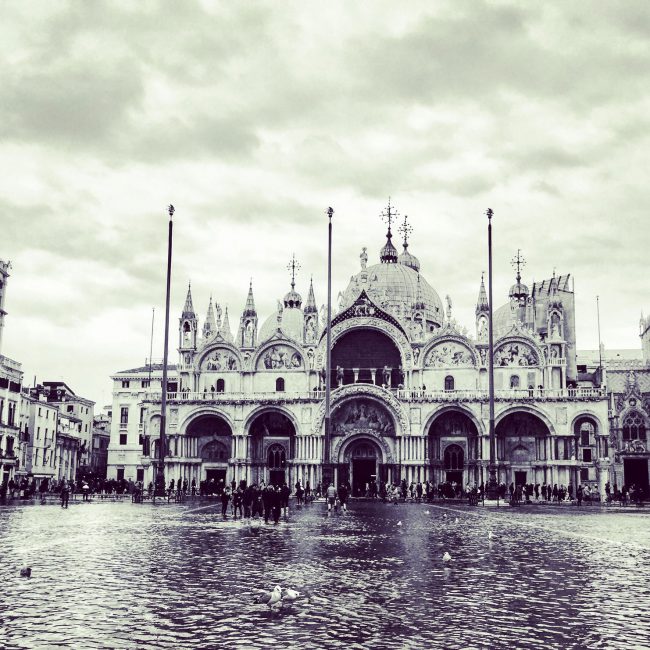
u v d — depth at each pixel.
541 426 117.69
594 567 30.73
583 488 115.06
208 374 127.12
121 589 24.41
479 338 123.31
